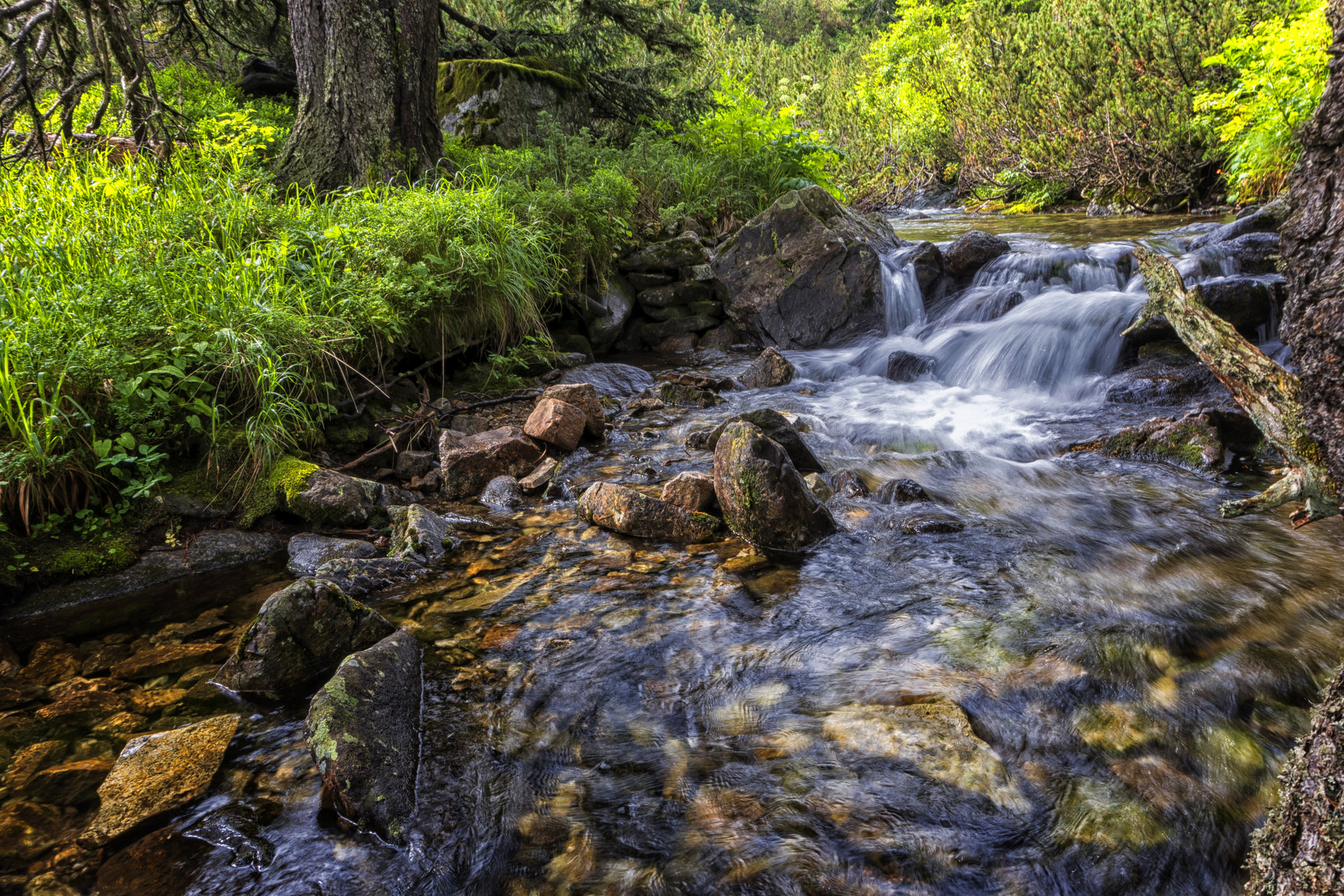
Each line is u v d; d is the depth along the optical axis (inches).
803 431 215.3
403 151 287.3
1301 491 55.6
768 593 128.4
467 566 141.7
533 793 85.2
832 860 75.1
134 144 257.3
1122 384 228.4
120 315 158.4
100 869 75.4
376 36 273.4
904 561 138.3
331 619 110.3
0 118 240.5
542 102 429.1
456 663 109.8
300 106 283.0
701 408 240.1
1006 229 490.9
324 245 216.7
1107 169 560.4
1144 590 123.3
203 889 73.4
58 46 257.8
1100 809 79.7
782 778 86.0
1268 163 406.0
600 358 305.4
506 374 240.5
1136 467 179.9
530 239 253.6
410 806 83.0
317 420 180.5
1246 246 260.7
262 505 155.7
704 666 108.0
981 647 109.3
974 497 167.8
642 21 448.8
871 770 86.4
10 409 136.1
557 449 198.2
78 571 134.7
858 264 298.5
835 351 298.4
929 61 854.5
